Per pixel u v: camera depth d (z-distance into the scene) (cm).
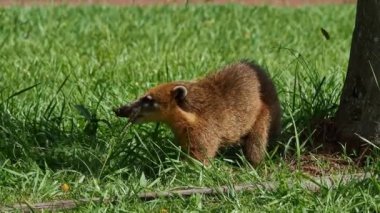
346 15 3262
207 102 1529
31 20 2931
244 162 1541
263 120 1568
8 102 1772
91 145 1625
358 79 1571
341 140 1596
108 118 1752
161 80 2050
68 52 2427
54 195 1455
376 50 1546
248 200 1408
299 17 3191
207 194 1433
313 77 1962
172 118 1525
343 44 2658
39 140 1655
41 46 2512
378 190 1402
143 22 2970
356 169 1535
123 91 1923
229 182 1455
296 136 1537
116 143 1574
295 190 1402
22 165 1546
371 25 1547
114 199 1412
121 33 2772
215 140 1532
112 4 3562
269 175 1510
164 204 1405
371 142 1552
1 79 2059
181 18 3089
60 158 1586
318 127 1644
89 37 2695
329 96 1744
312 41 2717
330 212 1344
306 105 1709
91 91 1922
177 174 1496
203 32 2847
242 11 3288
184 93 1513
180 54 2419
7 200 1442
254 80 1574
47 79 2052
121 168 1521
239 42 2709
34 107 1772
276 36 2833
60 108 1831
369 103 1555
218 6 3366
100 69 2195
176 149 1523
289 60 2420
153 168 1527
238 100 1544
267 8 3356
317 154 1588
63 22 2912
